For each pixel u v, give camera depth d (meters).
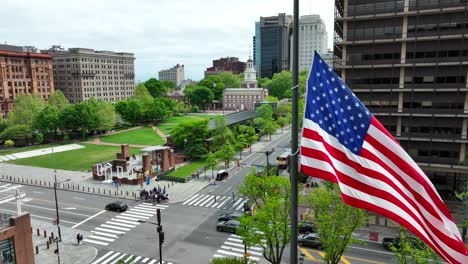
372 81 48.84
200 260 31.55
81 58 172.25
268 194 30.72
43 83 146.25
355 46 49.25
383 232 37.06
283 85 191.88
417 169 11.37
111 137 106.25
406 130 47.66
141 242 35.50
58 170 66.75
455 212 41.09
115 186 55.72
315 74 11.02
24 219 27.83
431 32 45.03
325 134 10.74
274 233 26.64
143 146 92.38
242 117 108.12
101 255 32.94
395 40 46.22
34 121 98.06
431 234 11.25
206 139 76.81
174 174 62.88
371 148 11.12
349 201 10.52
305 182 52.31
